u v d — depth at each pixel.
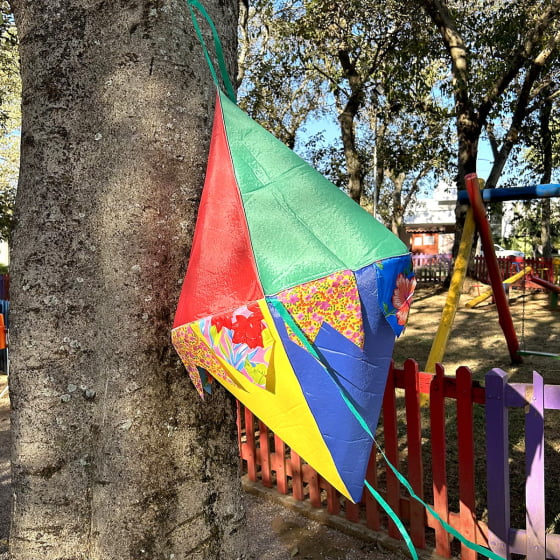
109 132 1.51
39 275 1.53
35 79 1.54
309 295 1.28
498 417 2.31
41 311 1.52
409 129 13.19
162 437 1.53
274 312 1.27
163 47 1.54
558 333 8.34
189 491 1.57
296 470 3.10
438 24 10.74
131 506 1.50
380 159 14.41
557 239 33.16
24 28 1.58
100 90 1.52
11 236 1.61
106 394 1.51
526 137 13.44
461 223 13.19
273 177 1.42
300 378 1.29
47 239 1.52
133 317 1.50
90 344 1.54
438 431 2.49
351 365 1.33
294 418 1.34
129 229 1.50
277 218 1.36
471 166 12.34
